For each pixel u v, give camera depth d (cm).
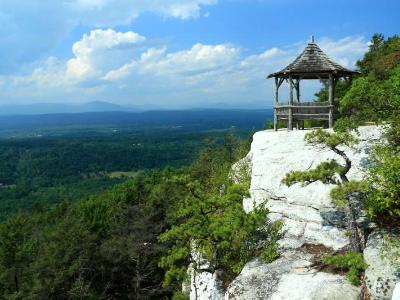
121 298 4031
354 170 1902
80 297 3250
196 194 2028
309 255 1703
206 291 2111
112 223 4372
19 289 3319
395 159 1422
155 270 4006
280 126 3547
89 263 3691
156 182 6781
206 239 1945
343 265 1504
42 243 3744
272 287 1527
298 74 2411
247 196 2000
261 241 1888
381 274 1374
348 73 2406
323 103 2403
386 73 2794
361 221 1684
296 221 1912
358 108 1814
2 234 3678
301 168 2075
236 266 1808
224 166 4119
